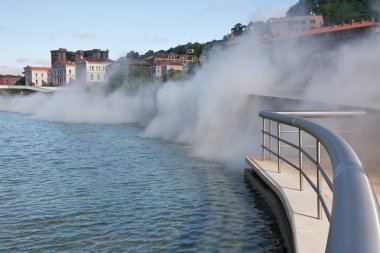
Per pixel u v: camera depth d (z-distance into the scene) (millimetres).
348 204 1388
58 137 25250
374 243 1170
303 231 4109
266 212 6535
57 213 7879
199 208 7473
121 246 5938
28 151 18516
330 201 5039
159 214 7355
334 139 2260
